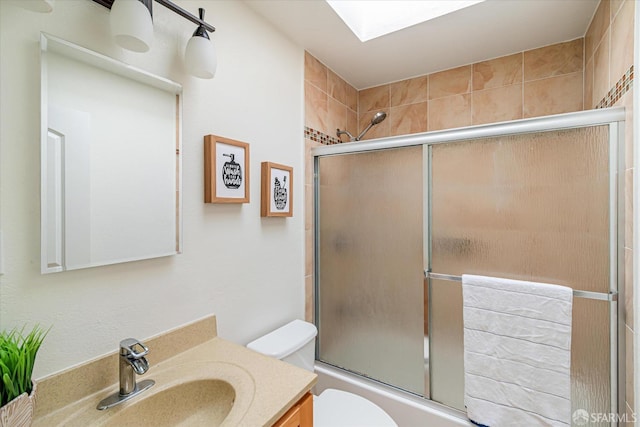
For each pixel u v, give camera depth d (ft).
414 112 7.07
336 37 5.41
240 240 4.39
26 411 1.95
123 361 2.72
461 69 6.54
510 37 5.45
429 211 4.70
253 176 4.60
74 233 2.68
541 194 3.91
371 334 5.35
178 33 3.56
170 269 3.48
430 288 4.70
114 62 2.96
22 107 2.40
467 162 4.39
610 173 3.51
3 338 2.08
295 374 3.04
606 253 3.55
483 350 4.14
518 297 3.92
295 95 5.54
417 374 4.86
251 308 4.58
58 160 2.59
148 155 3.25
